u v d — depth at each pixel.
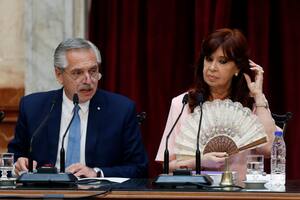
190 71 11.98
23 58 11.69
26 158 8.34
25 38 11.66
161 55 11.95
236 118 7.98
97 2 12.03
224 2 11.75
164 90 11.95
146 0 12.01
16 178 7.27
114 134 8.61
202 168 8.13
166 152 7.16
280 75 11.91
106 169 8.26
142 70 12.05
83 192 6.38
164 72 11.95
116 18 11.98
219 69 8.32
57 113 8.63
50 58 11.61
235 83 8.56
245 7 12.00
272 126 8.43
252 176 7.02
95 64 8.42
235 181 7.20
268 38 11.82
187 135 8.04
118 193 6.32
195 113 8.09
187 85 11.98
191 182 6.70
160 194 6.29
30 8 11.63
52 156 8.53
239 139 7.95
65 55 8.41
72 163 8.49
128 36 11.99
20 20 11.70
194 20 11.97
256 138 7.93
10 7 11.70
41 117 8.70
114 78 11.97
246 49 8.40
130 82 11.98
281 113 11.89
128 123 8.69
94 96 8.73
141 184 7.00
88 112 8.64
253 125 7.96
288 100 11.79
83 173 7.90
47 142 8.57
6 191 6.45
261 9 11.81
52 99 8.77
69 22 11.63
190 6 12.02
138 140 8.70
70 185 6.87
